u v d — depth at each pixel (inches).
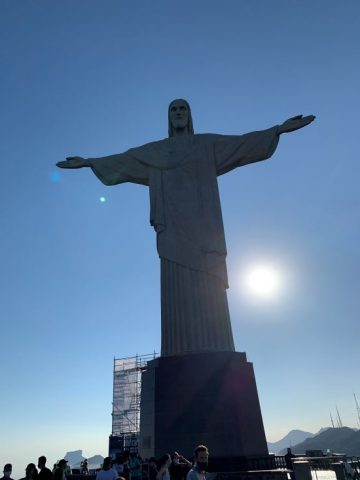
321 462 800.3
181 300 890.1
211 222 952.3
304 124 990.4
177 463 627.8
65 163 1064.8
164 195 996.6
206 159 1021.8
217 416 754.8
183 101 1120.8
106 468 542.6
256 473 661.3
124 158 1058.1
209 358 808.9
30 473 590.6
